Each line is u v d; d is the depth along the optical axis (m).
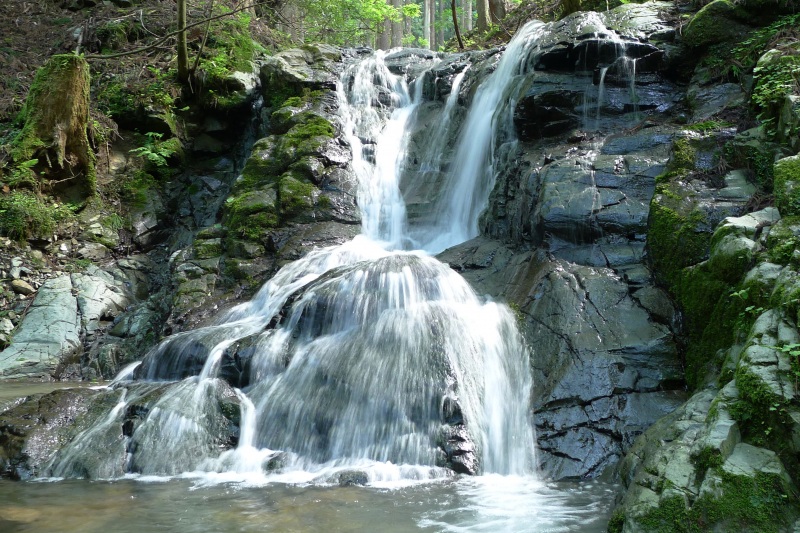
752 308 5.33
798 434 4.14
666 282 7.12
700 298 6.44
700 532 3.93
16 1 17.00
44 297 10.84
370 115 13.16
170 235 13.19
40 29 16.38
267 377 7.09
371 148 12.24
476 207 10.64
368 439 6.23
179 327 9.21
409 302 7.46
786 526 3.89
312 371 6.87
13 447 6.23
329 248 10.14
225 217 11.36
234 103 14.45
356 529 4.55
